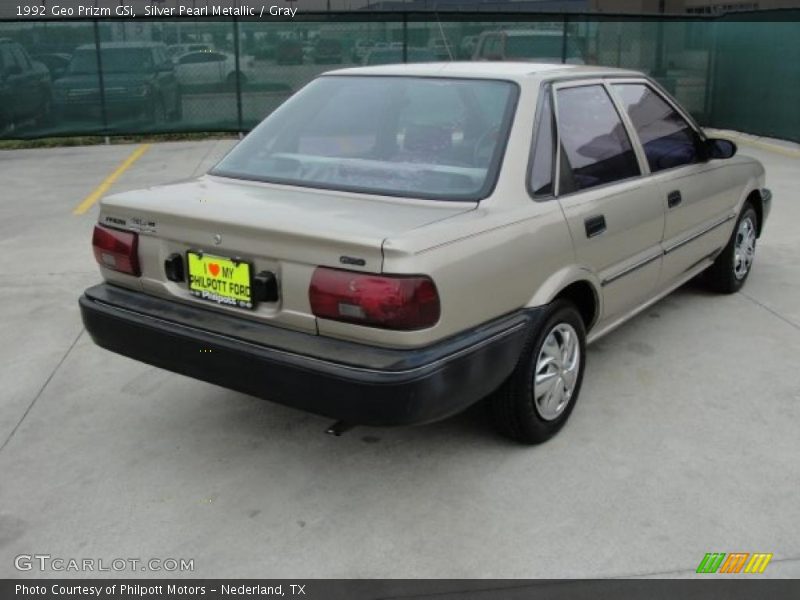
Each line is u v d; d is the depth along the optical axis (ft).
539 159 11.43
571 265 11.72
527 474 11.22
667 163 14.80
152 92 45.62
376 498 10.73
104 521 10.32
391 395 9.12
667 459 11.56
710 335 16.14
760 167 18.95
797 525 10.03
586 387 13.84
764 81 42.98
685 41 47.65
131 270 11.43
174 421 12.91
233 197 11.24
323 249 9.46
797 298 18.31
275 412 13.17
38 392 13.97
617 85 13.89
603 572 9.24
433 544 9.78
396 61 46.16
